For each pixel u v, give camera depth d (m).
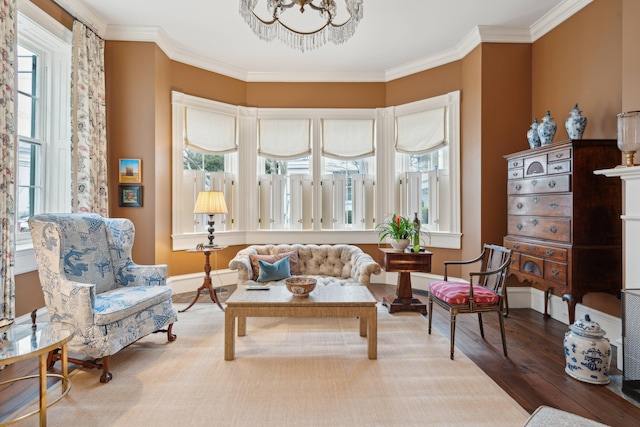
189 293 4.40
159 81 4.07
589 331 2.22
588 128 3.17
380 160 5.07
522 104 3.96
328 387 2.11
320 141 5.10
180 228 4.41
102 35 3.84
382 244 5.07
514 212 3.54
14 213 2.58
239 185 4.96
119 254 2.90
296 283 2.67
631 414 1.86
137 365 2.40
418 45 4.30
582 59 3.23
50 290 2.27
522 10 3.54
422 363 2.44
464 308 2.55
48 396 2.01
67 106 3.46
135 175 3.93
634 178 2.26
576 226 2.76
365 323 2.95
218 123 4.78
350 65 4.86
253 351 2.64
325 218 5.16
